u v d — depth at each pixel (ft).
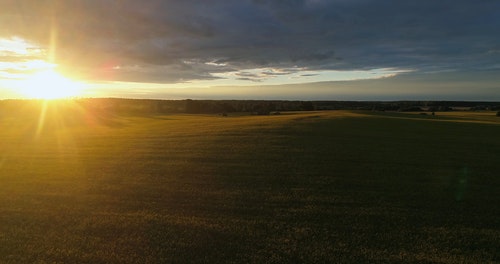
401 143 99.45
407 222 40.06
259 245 33.91
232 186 54.90
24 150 99.30
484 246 33.99
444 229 38.01
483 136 119.44
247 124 150.20
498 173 64.34
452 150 88.79
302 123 145.38
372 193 51.24
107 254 32.01
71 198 49.42
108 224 39.22
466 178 60.23
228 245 33.96
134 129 164.96
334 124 144.15
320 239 35.37
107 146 104.01
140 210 44.09
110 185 56.29
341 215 42.32
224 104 415.64
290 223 39.63
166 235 36.17
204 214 42.55
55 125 202.90
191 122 196.44
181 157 79.77
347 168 66.74
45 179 61.21
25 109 301.84
